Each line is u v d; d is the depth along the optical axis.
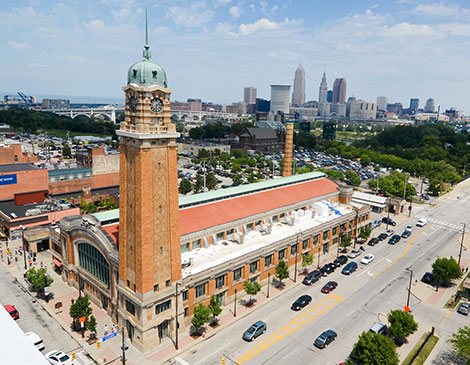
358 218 99.56
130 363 47.88
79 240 64.44
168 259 51.91
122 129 49.16
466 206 140.75
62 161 183.38
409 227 110.19
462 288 70.44
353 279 75.69
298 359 49.81
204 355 50.00
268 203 86.94
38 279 62.00
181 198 76.25
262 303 64.75
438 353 52.19
